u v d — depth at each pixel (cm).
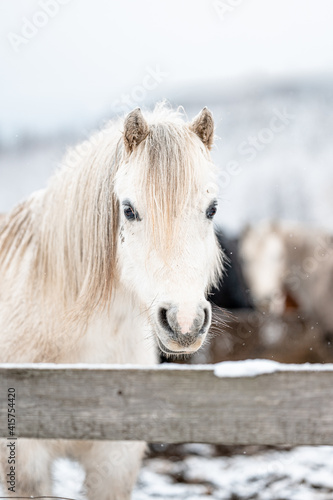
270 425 145
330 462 391
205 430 146
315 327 678
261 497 344
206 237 199
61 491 325
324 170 2380
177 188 187
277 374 144
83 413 149
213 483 365
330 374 143
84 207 218
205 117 207
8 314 234
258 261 835
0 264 252
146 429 147
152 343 243
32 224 245
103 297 215
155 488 357
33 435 150
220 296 708
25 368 150
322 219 2097
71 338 220
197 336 179
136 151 197
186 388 146
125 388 147
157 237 185
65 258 223
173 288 181
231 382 145
